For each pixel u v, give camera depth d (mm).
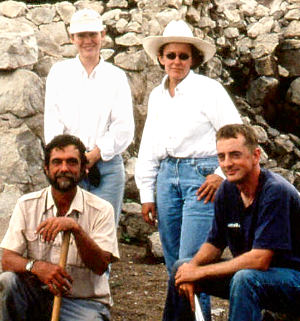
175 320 5410
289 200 5117
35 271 5242
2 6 9055
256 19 11055
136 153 9266
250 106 10828
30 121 8172
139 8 9469
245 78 10883
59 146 5270
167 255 6340
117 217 6750
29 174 8094
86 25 6562
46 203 5422
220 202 5340
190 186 6094
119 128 6668
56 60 8680
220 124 6090
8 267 5352
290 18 11133
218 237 5438
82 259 5293
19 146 8062
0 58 8070
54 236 5164
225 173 5172
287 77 10961
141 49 9250
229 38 10742
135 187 9031
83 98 6637
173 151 6137
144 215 6453
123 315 6910
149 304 7176
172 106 6160
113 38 9375
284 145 10539
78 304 5418
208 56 6297
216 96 6086
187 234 6070
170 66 6152
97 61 6691
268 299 5082
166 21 9359
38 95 8227
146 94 9266
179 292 5316
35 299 5395
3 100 8094
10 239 5410
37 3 10125
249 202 5211
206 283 5355
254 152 5152
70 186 5273
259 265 5051
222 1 10758
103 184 6641
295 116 10922
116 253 5445
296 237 5176
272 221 5066
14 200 7891
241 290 5008
